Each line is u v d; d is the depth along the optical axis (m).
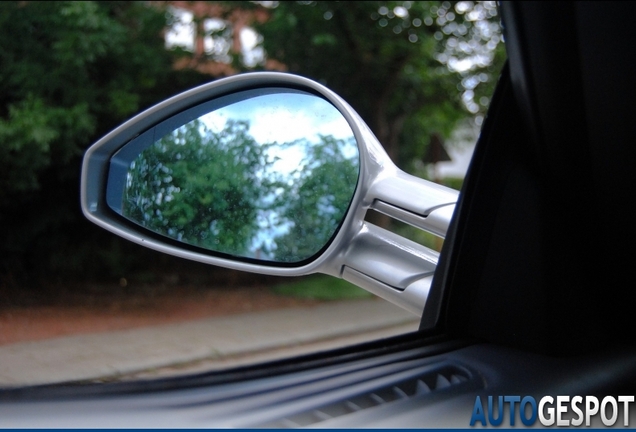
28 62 2.47
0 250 1.89
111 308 1.54
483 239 0.51
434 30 3.38
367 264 0.58
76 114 2.48
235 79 0.64
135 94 2.85
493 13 3.35
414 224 0.55
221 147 0.66
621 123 0.49
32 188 2.37
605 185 0.51
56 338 1.00
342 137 0.60
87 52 2.50
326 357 0.47
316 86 0.61
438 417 0.41
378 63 3.30
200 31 3.26
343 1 3.07
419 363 0.48
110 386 0.43
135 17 2.97
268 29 3.19
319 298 2.38
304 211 0.62
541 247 0.51
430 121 4.23
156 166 0.66
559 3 0.45
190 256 0.65
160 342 1.22
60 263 2.05
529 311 0.50
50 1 2.44
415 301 0.55
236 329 1.65
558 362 0.49
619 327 0.54
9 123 2.30
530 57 0.46
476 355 0.49
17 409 0.40
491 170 0.51
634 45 0.47
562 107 0.48
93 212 0.62
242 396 0.42
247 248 0.65
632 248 0.52
